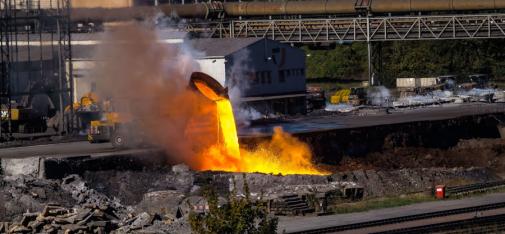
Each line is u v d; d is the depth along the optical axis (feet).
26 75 439.22
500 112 410.72
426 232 214.69
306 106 451.12
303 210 244.63
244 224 181.98
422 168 323.37
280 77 443.32
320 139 347.36
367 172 295.89
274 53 440.04
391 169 323.98
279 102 435.12
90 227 220.64
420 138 376.89
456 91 501.15
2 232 221.05
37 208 242.37
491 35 490.08
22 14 454.40
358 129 360.07
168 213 240.12
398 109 453.99
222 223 181.47
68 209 233.14
